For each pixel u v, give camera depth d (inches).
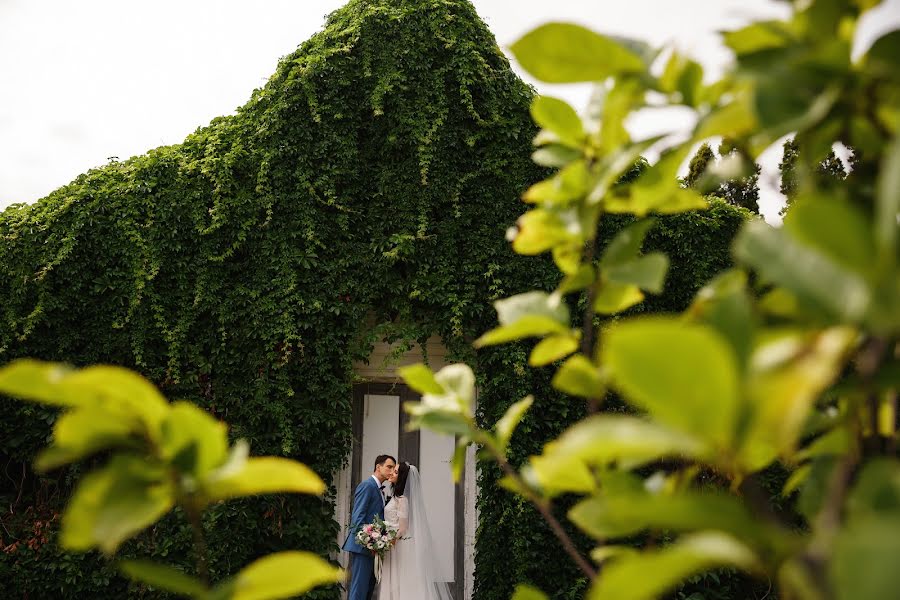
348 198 293.4
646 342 10.9
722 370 10.9
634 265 24.0
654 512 11.5
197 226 282.4
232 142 297.3
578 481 22.7
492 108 299.7
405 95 302.7
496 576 262.4
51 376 14.7
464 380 29.7
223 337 274.1
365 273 287.1
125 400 15.5
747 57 18.8
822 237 12.8
